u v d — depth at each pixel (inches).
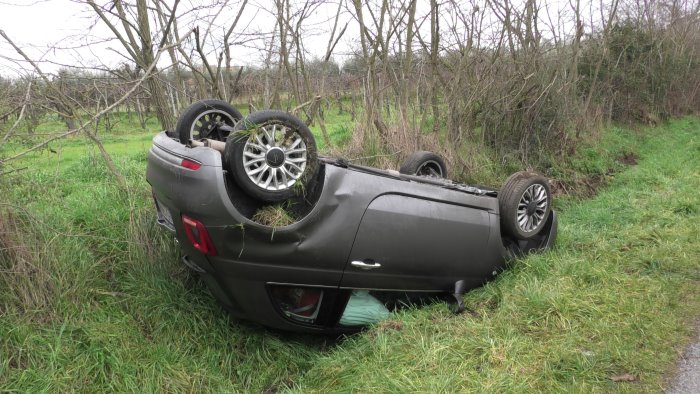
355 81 347.6
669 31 752.3
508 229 191.5
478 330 143.5
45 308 140.1
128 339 144.7
